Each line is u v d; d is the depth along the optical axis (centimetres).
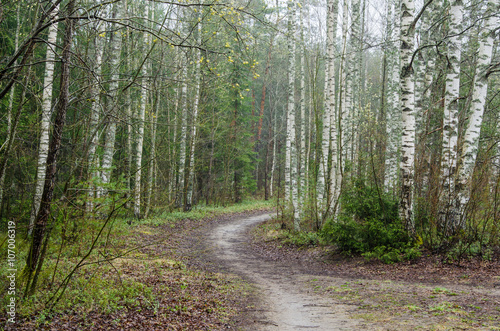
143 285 800
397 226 1154
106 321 576
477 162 1232
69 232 635
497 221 1005
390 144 1714
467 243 1024
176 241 1681
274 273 1202
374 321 601
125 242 1312
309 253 1477
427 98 1683
